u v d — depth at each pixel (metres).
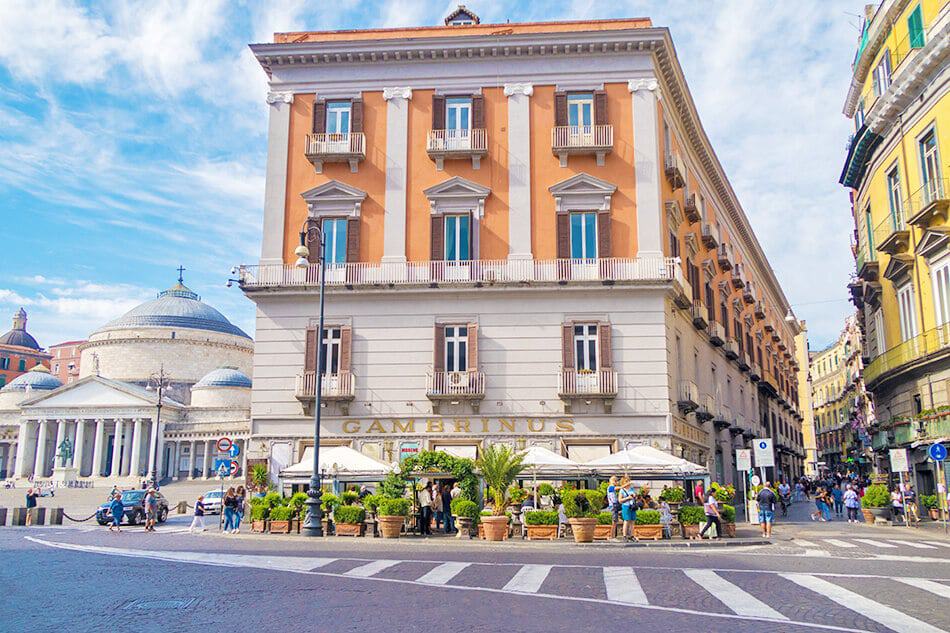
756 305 58.16
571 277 31.52
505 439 30.67
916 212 30.50
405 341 31.73
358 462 27.31
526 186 32.56
